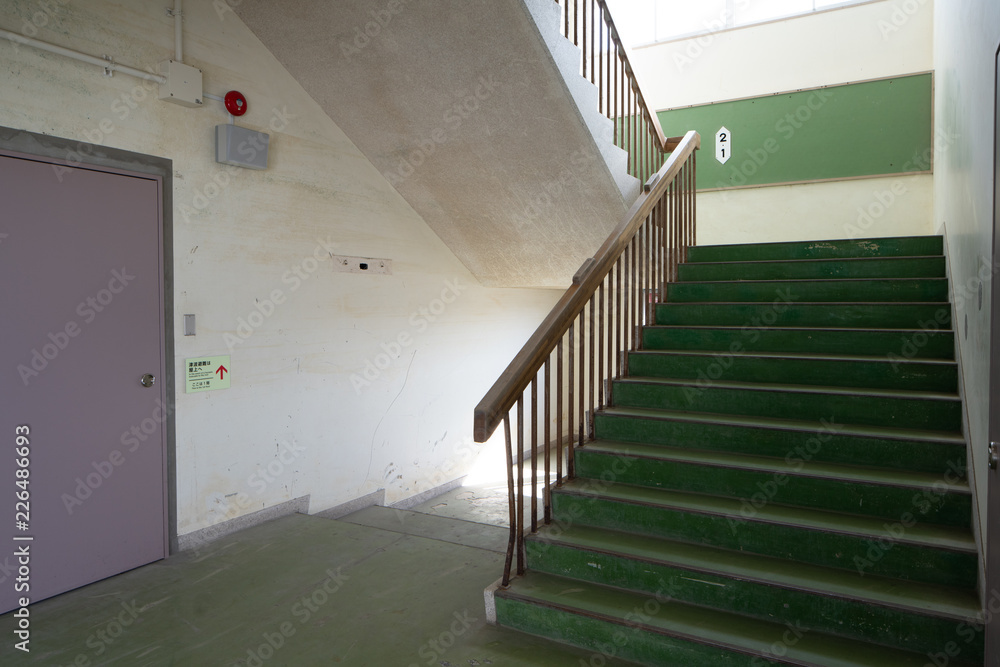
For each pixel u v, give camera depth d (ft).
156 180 10.85
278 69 12.84
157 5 10.77
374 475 15.65
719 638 7.30
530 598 8.45
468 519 15.85
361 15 11.23
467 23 10.77
